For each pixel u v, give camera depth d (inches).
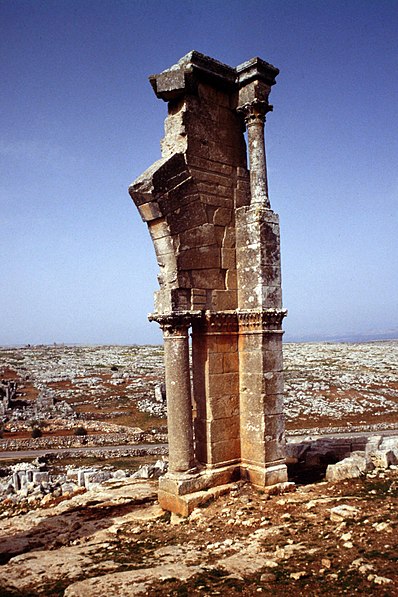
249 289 655.1
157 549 483.8
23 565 471.2
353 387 3034.0
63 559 479.5
